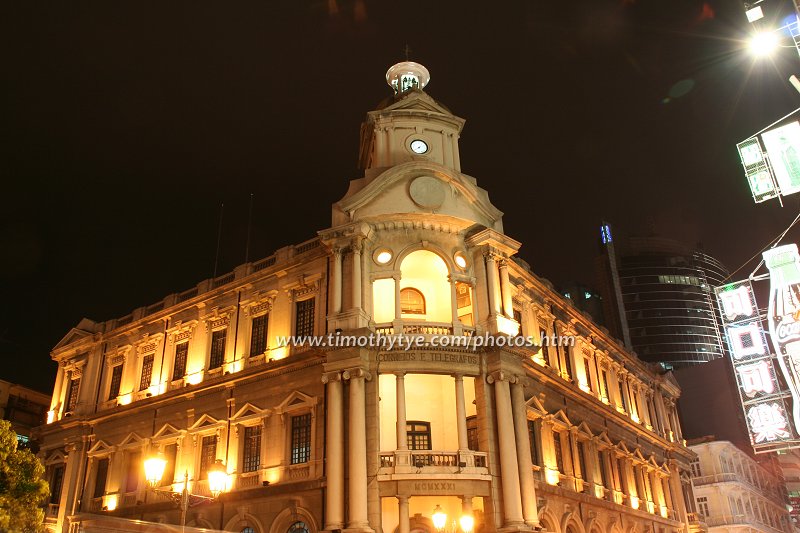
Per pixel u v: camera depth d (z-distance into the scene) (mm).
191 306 47000
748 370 30281
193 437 41781
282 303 41531
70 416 49656
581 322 53500
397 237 38531
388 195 39312
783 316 27781
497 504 33500
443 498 36031
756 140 26359
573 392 46531
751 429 29438
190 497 26703
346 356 34594
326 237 38031
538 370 42125
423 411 38438
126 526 29312
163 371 46344
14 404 68875
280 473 36438
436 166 40031
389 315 39281
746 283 31547
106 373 50594
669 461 60750
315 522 33562
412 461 33719
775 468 100750
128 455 45156
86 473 46938
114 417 47156
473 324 38156
